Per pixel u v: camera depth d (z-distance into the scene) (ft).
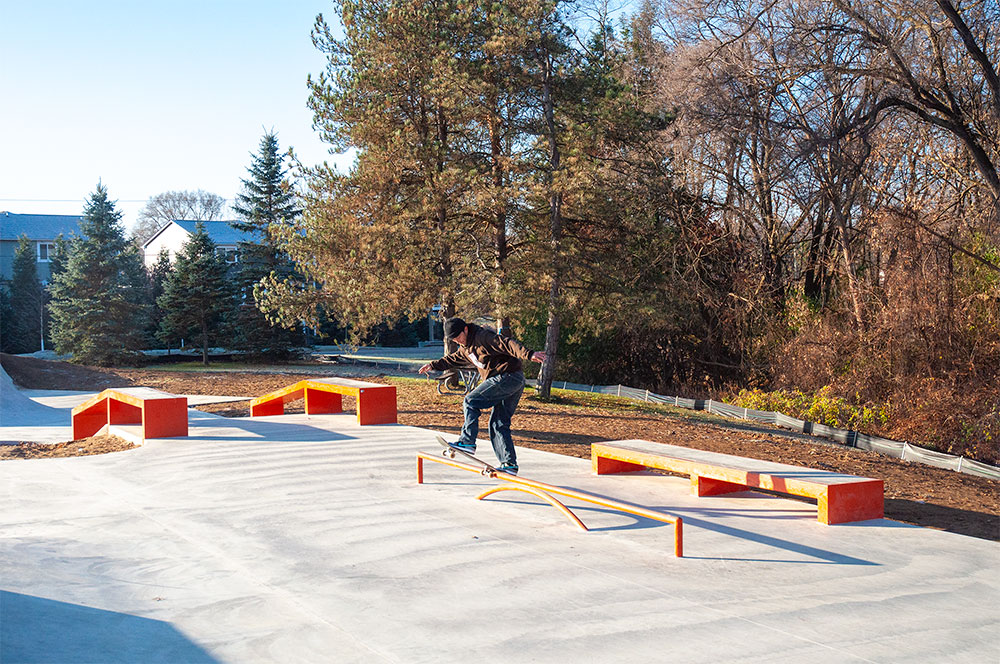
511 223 65.31
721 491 26.35
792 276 90.53
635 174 68.49
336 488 27.04
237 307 120.88
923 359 62.75
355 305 62.95
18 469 31.24
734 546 19.80
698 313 86.07
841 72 61.57
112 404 42.93
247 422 44.57
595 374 93.61
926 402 58.65
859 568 17.95
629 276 72.59
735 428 56.29
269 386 77.61
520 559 18.47
